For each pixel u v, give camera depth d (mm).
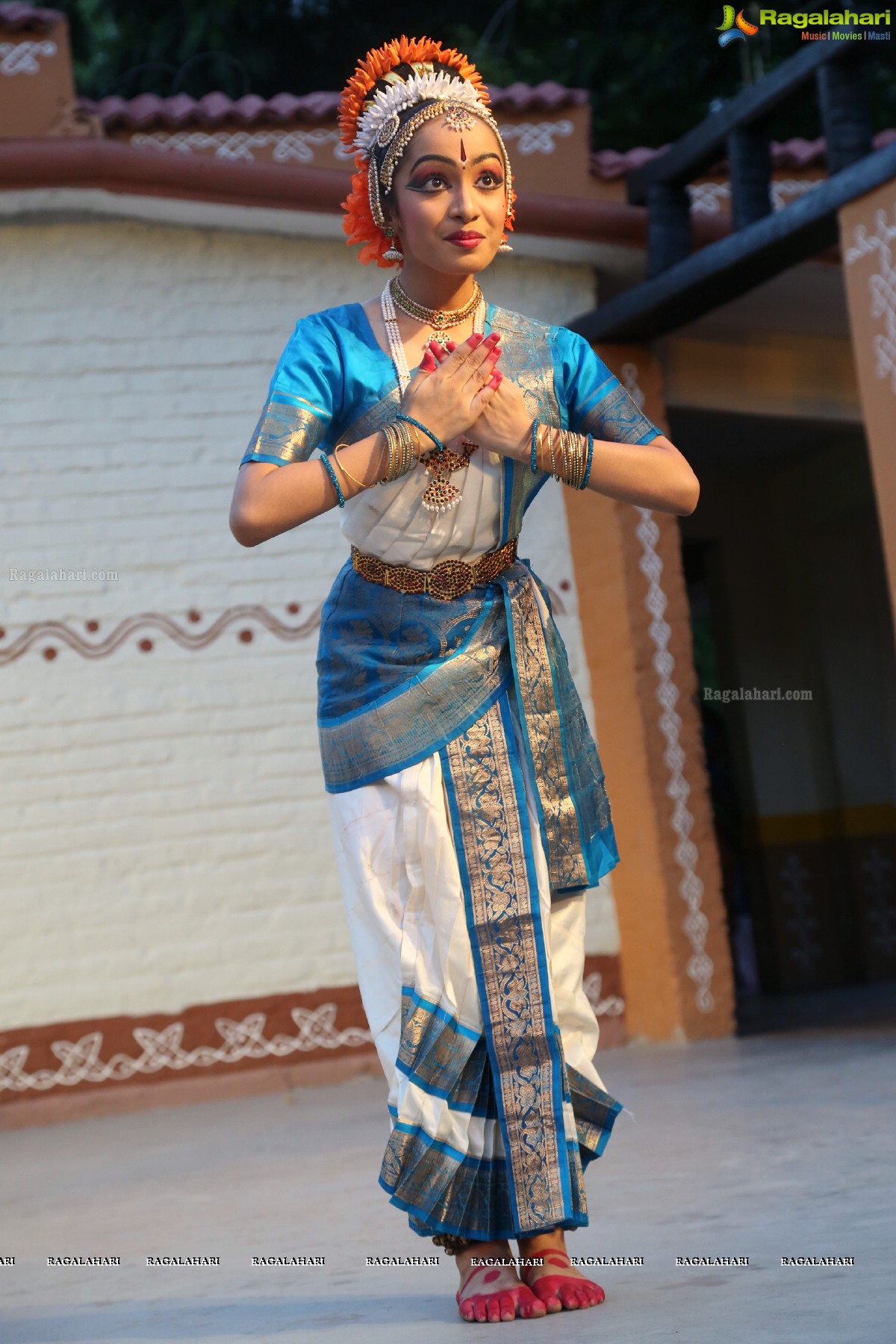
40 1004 6824
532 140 7785
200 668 7211
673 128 14680
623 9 14633
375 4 15719
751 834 11336
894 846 11320
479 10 15617
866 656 11375
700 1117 4617
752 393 8375
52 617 7105
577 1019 2605
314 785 7250
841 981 11156
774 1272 2463
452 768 2531
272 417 2471
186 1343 2412
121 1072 6848
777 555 11438
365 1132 5254
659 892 7242
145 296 7426
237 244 7551
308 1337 2363
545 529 7652
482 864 2510
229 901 7090
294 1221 3609
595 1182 3656
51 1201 4406
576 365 2648
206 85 15109
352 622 2609
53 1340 2533
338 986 7137
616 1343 2061
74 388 7289
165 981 6969
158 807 7082
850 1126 4113
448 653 2564
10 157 6832
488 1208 2441
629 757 7387
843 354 8648
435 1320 2406
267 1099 6738
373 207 2600
